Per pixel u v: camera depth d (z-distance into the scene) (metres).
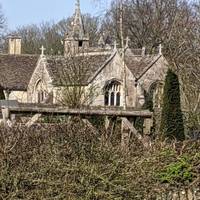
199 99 29.62
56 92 45.81
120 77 51.97
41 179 9.55
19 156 9.59
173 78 30.77
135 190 10.06
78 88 40.78
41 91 55.38
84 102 39.19
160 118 29.94
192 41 32.66
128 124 14.39
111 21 70.50
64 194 9.59
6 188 9.38
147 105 41.50
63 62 49.50
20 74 60.41
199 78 30.84
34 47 89.94
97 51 54.53
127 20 69.44
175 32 34.34
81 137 10.14
